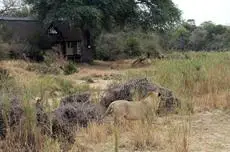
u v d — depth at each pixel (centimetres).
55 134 941
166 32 5997
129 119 1151
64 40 5672
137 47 6106
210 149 948
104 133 1055
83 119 1147
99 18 5156
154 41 6331
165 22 5778
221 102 1419
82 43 5641
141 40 6228
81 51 5709
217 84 1592
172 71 1620
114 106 1167
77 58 5706
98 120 1164
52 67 3359
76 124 1118
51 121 928
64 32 5725
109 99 1373
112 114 1180
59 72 3322
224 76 1648
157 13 5678
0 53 4497
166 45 7088
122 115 1151
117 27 6031
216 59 1850
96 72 3591
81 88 1875
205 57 1916
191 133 1078
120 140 1016
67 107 1151
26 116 874
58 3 5203
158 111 1284
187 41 7362
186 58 1942
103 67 4803
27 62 3903
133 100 1275
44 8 5422
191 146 969
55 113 1062
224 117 1266
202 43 7406
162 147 958
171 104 1334
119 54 6097
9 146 852
